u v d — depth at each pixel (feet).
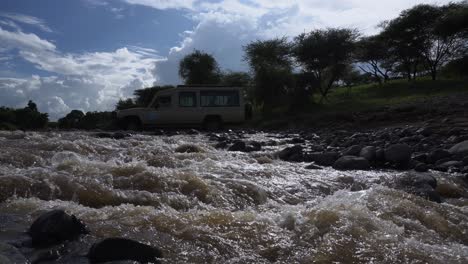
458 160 30.42
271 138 55.93
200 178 19.51
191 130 64.49
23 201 15.28
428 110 73.61
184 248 11.16
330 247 11.36
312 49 124.98
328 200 17.04
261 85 113.39
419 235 13.23
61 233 11.39
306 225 12.84
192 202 16.80
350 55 129.08
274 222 13.42
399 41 142.82
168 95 68.64
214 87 70.18
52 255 10.52
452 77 134.00
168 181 18.66
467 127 51.34
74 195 16.48
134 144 37.35
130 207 14.74
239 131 72.23
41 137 39.93
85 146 31.86
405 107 77.66
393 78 166.71
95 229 12.24
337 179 23.45
